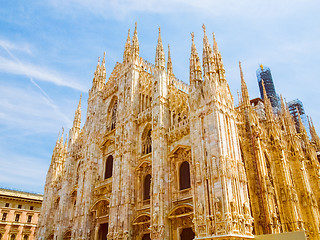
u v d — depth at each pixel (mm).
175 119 42812
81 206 52094
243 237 28547
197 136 34750
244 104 46469
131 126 48188
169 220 36344
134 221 41125
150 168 43344
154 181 38625
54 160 70812
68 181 60969
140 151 46125
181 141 39312
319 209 57438
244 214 30562
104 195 50188
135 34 58031
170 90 45656
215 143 32312
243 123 41406
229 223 28078
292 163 55906
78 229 50125
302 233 27047
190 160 36594
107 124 58594
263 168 41031
